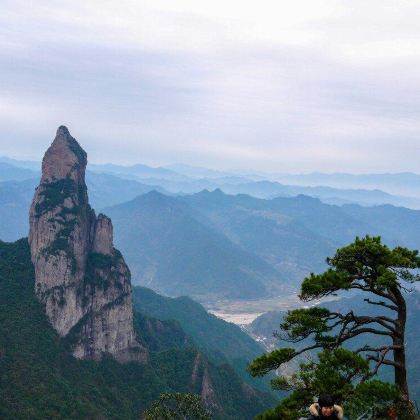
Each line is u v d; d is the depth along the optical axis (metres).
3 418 125.56
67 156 195.12
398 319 27.34
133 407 168.50
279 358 27.59
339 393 24.22
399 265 26.75
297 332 27.94
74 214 183.75
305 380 25.86
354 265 27.91
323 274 27.64
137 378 182.25
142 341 198.62
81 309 176.38
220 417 186.75
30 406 134.25
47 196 185.88
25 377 143.62
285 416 24.27
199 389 194.25
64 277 171.62
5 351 149.25
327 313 28.38
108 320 182.25
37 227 180.00
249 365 28.20
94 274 184.25
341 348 25.92
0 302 165.50
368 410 23.75
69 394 146.50
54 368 156.25
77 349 171.00
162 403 67.62
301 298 28.56
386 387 24.34
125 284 190.38
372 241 27.83
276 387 26.72
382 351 26.44
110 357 181.62
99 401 157.25
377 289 27.73
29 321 163.00
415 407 25.41
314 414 18.88
